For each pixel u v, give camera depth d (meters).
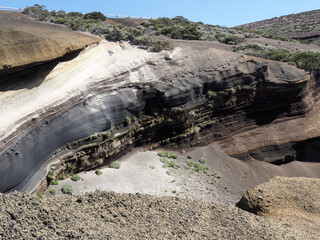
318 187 17.42
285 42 48.06
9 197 8.46
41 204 8.60
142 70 23.23
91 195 10.43
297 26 73.44
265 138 26.30
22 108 14.97
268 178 23.58
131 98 21.25
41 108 15.52
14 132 13.81
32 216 7.85
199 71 25.45
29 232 7.17
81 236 7.52
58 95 16.83
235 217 11.41
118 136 20.33
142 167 20.14
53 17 30.12
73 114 17.38
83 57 20.31
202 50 28.19
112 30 25.61
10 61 15.57
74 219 8.37
